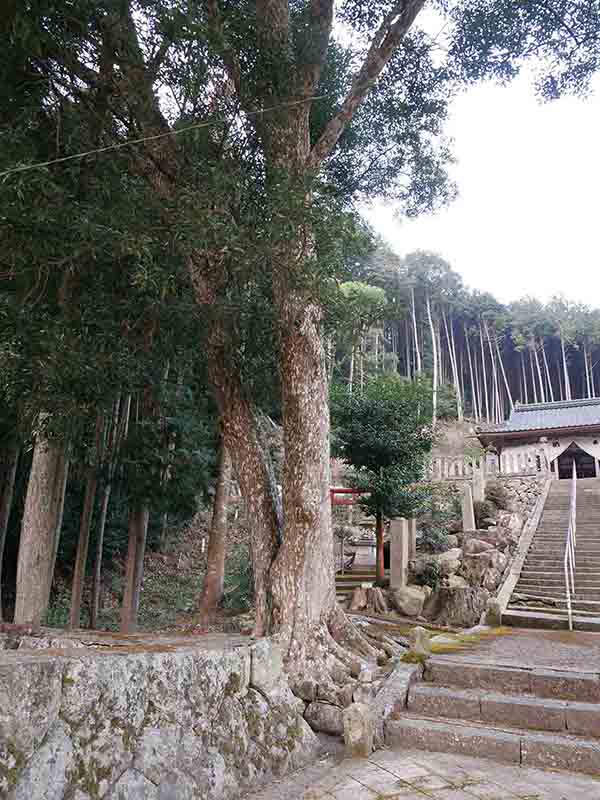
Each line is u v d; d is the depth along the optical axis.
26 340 5.09
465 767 3.81
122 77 4.88
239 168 5.27
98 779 2.63
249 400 6.01
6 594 11.19
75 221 4.18
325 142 5.73
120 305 6.04
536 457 19.78
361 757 4.03
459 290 48.09
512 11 6.43
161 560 15.48
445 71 7.27
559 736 4.07
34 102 4.75
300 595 5.10
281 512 5.85
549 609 8.23
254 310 6.20
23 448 9.41
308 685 4.71
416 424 10.53
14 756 2.32
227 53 4.71
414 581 9.73
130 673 3.06
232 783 3.36
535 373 48.62
